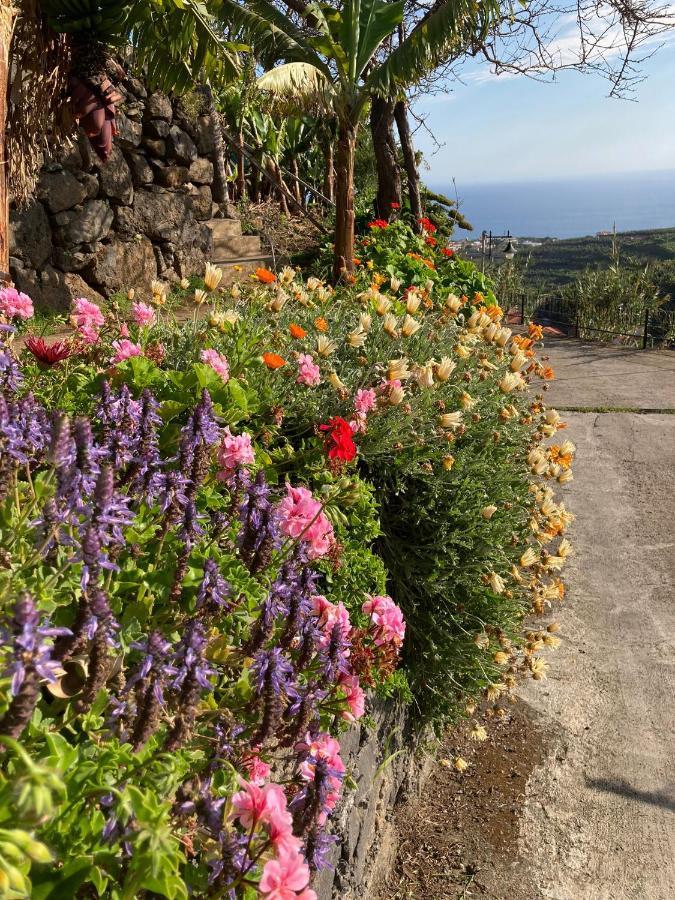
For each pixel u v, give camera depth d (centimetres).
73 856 141
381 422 413
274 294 476
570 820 418
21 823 112
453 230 1973
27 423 193
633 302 1850
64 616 182
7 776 140
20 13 505
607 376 1299
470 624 437
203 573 219
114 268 1049
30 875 136
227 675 221
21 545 186
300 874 152
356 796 325
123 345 326
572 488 837
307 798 186
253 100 987
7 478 180
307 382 377
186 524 206
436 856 392
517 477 485
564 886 374
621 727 491
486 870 384
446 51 1052
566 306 1978
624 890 372
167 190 1159
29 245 935
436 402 454
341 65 1027
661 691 524
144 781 155
